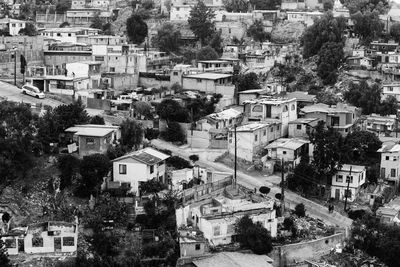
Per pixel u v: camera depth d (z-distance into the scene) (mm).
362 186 125312
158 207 102688
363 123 147125
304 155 128750
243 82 163125
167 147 134250
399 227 107812
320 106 149500
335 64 176375
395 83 166375
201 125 137000
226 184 116875
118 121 133125
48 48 175250
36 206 101500
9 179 102250
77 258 90625
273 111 140250
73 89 146125
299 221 112125
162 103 140500
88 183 104938
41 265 89688
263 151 131625
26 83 147875
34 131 113688
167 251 96625
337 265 103375
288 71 182875
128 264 93938
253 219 104375
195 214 104125
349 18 198375
